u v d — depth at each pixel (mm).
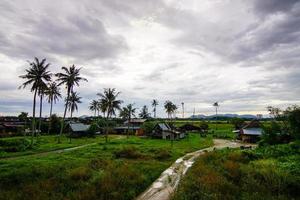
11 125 78188
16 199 14984
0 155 36031
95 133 83062
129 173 21266
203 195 15312
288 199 15555
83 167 22906
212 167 24062
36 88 51188
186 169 26906
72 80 58406
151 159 33125
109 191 16516
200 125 111375
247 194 15906
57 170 21875
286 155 31266
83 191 16156
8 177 19203
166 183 20609
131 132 96000
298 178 18672
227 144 61594
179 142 63844
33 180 19078
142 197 16844
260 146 44844
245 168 22406
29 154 38969
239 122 108562
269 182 18094
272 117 47125
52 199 14789
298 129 37719
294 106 38969
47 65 51875
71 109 82500
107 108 67125
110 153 36375
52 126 87750
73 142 60156
